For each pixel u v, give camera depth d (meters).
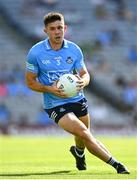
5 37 128.38
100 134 110.62
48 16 28.67
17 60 123.81
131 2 143.75
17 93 115.81
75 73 30.69
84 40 131.38
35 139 93.44
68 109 29.44
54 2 139.00
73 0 140.50
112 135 110.56
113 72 123.56
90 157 47.62
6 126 108.75
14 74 119.44
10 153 58.59
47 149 65.81
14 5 135.88
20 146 72.38
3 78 117.81
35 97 115.50
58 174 29.00
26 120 112.19
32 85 29.72
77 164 31.98
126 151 60.03
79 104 29.88
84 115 30.38
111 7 140.88
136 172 29.20
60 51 29.83
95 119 112.81
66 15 137.12
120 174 27.61
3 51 125.25
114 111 115.31
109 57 127.75
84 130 27.80
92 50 128.25
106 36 133.00
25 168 35.16
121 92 118.62
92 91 118.62
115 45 131.12
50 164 40.75
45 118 111.44
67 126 28.31
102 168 33.50
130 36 134.50
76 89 28.98
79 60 30.23
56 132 108.75
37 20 133.38
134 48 131.38
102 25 135.88
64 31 29.36
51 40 29.55
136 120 113.06
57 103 29.45
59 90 28.80
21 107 113.88
